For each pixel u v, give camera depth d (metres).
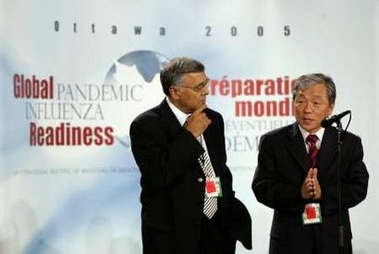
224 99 7.73
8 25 7.50
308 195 5.64
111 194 7.66
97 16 7.60
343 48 7.80
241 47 7.75
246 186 7.76
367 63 7.80
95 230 7.65
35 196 7.57
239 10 7.74
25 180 7.56
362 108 7.80
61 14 7.55
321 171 5.88
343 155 5.92
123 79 7.64
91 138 7.61
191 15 7.70
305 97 5.91
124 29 7.63
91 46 7.59
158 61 7.68
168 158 5.50
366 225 7.83
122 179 7.67
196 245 5.57
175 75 5.61
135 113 7.66
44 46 7.54
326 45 7.80
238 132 7.75
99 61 7.60
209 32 7.71
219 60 7.72
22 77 7.52
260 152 6.09
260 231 7.80
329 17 7.79
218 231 5.73
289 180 5.93
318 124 5.92
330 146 5.92
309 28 7.79
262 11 7.76
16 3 7.50
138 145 5.64
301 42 7.79
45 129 7.54
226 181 5.81
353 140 5.98
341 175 5.91
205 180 5.65
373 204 7.81
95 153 7.62
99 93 7.61
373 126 7.79
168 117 5.70
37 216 7.57
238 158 7.75
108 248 7.68
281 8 7.77
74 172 7.60
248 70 7.76
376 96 7.80
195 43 7.70
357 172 5.93
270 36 7.77
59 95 7.55
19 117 7.54
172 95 5.67
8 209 7.58
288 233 5.91
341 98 7.79
